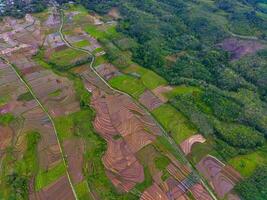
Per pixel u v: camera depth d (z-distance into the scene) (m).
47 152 69.81
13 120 76.50
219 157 71.50
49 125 76.19
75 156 69.31
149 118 80.31
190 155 71.75
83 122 77.31
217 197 63.91
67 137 73.50
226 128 77.19
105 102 83.88
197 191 64.69
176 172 67.94
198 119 78.62
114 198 61.81
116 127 76.94
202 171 68.62
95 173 65.94
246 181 66.12
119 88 88.88
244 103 83.69
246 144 73.88
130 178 65.69
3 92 84.44
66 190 63.00
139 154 70.88
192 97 85.25
